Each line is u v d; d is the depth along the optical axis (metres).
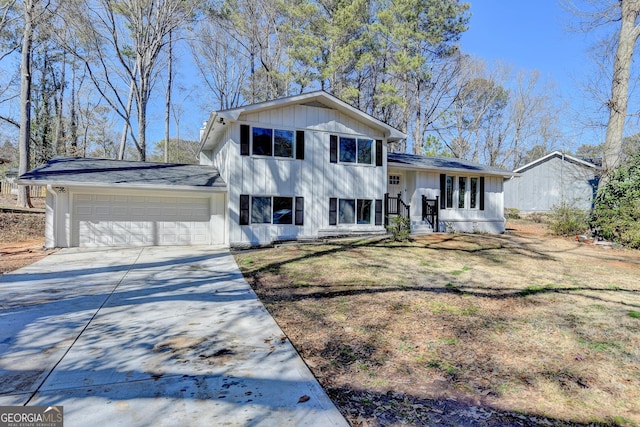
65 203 10.87
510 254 10.23
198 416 2.53
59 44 17.62
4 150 27.73
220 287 6.38
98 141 29.14
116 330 4.27
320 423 2.47
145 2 18.08
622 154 13.92
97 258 9.30
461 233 14.70
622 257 10.17
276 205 12.02
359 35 23.30
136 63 19.72
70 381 3.02
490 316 4.88
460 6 23.48
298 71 23.55
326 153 12.74
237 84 29.25
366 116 12.98
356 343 3.93
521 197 24.56
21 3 16.22
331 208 12.80
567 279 7.25
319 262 8.59
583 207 21.33
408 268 7.98
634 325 4.59
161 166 13.84
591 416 2.64
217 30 24.28
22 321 4.55
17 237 12.66
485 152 36.53
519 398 2.87
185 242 12.15
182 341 3.95
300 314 4.91
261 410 2.62
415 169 14.56
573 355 3.70
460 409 2.69
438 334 4.21
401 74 24.80
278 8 23.89
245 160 11.57
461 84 30.52
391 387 3.00
